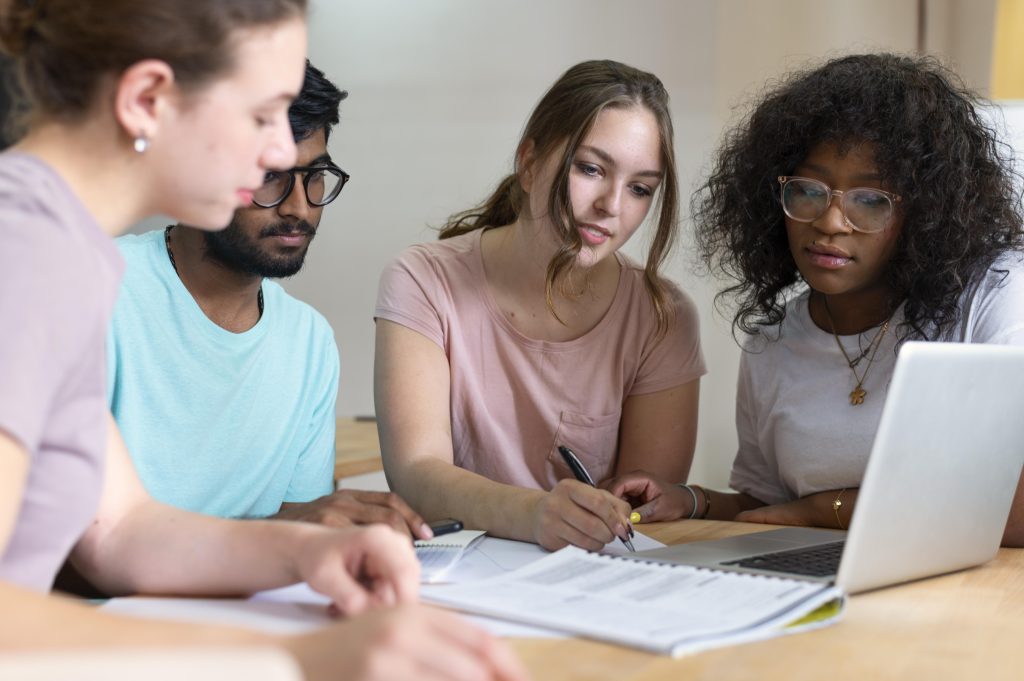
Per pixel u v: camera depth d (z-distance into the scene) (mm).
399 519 1450
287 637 730
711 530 1669
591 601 1051
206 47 881
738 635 957
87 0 870
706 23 3553
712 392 3451
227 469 1697
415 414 1810
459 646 711
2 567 849
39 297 765
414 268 1925
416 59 3996
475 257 1961
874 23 3619
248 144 934
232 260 1625
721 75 3541
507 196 2061
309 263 4160
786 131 1790
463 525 1583
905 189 1691
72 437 869
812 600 1045
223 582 1069
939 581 1273
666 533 1641
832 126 1709
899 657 948
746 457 2025
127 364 1612
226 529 1095
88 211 873
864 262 1702
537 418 1940
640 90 1769
